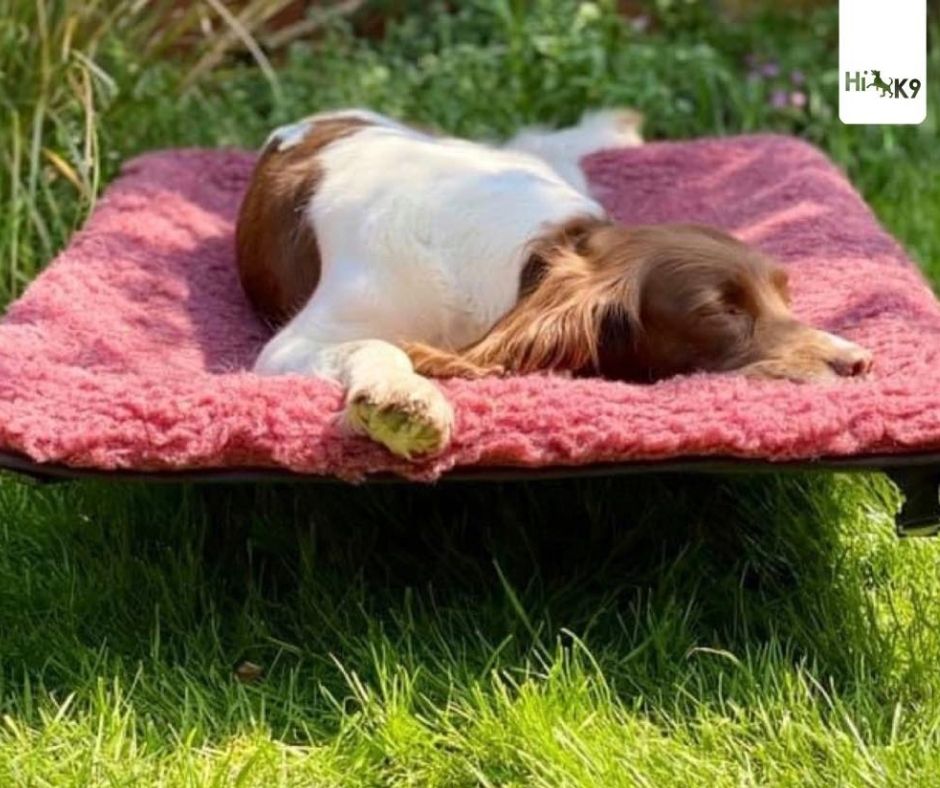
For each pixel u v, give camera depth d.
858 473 3.37
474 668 2.98
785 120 5.92
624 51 6.07
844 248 4.14
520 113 5.80
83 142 4.86
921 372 3.26
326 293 3.62
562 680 2.85
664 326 3.29
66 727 2.82
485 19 6.25
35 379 3.14
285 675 3.02
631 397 3.02
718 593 3.22
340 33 6.36
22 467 2.97
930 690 2.90
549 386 3.05
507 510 3.39
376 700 2.87
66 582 3.25
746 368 3.21
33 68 4.74
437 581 3.29
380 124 4.23
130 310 3.91
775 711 2.82
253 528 3.40
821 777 2.68
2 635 3.12
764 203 4.59
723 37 6.34
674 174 4.93
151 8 5.50
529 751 2.70
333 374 3.20
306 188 3.87
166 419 2.95
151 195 4.59
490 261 3.49
